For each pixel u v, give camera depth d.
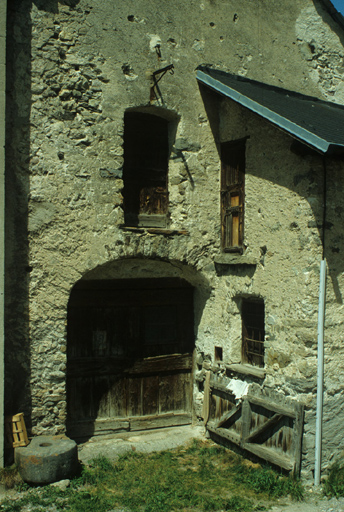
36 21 6.70
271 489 6.14
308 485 6.28
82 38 6.99
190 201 7.79
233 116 7.69
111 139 7.16
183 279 8.37
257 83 8.24
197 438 7.85
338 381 6.53
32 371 6.68
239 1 8.32
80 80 6.97
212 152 7.98
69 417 7.57
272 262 6.89
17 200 6.57
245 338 7.71
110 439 7.70
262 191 7.08
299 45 8.96
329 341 6.43
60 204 6.82
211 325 8.09
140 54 7.39
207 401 7.95
